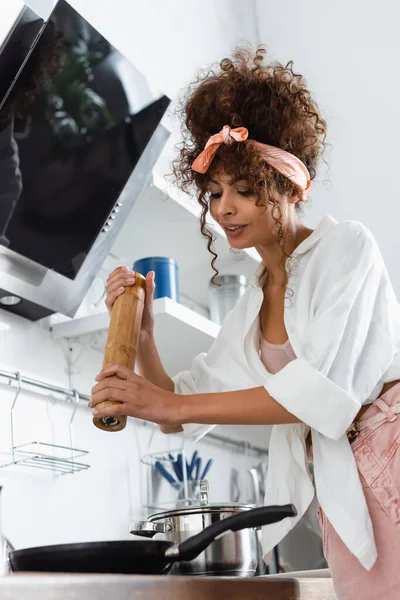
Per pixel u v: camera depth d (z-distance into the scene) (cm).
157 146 223
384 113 339
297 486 137
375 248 133
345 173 339
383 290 132
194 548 106
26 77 179
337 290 128
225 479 282
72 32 186
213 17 346
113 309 135
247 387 151
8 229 188
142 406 122
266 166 134
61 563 110
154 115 216
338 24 356
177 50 312
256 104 140
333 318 124
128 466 233
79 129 196
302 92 145
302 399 121
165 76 299
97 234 212
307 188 140
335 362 124
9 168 183
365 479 125
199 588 108
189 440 267
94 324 215
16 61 176
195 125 146
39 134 187
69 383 219
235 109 141
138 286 139
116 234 218
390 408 126
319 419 121
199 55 327
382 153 335
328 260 133
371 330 129
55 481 204
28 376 204
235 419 124
